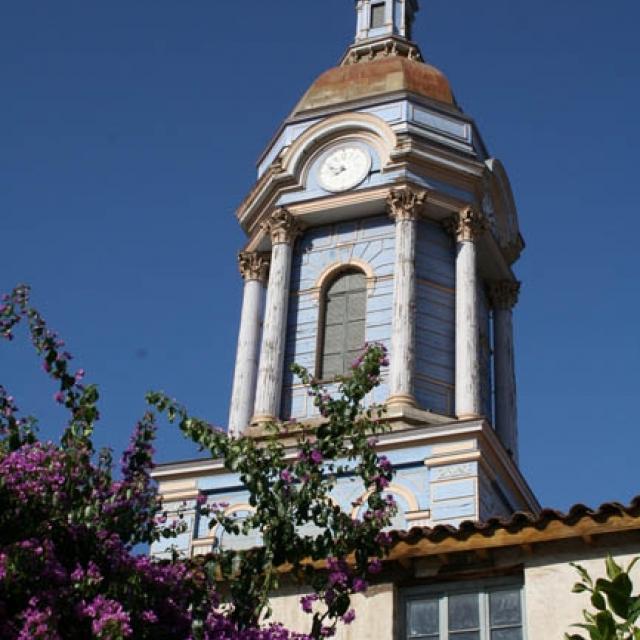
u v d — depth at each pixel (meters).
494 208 31.14
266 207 30.28
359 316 28.31
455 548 16.58
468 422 25.19
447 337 28.12
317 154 29.98
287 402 27.45
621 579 11.10
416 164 29.22
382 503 14.87
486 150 31.44
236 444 14.94
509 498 26.55
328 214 29.39
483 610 16.50
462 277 28.50
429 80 31.33
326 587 14.59
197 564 14.89
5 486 13.63
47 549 13.22
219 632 13.92
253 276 30.28
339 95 30.97
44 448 14.34
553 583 16.09
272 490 14.94
